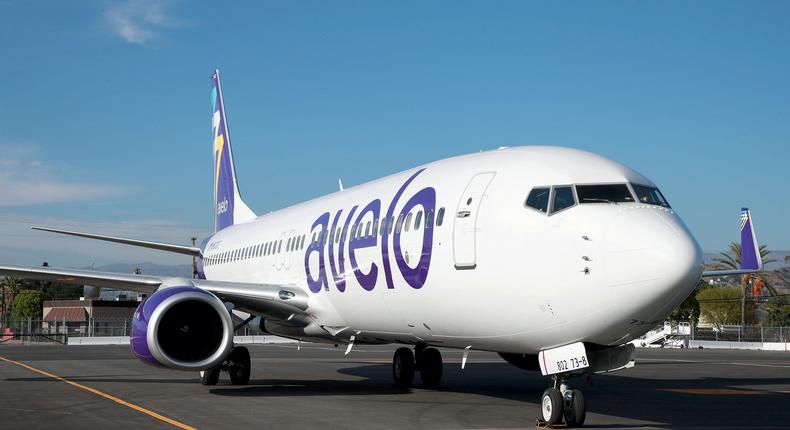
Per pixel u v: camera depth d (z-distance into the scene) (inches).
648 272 450.9
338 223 760.3
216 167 1386.6
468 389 805.2
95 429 492.7
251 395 712.4
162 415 561.3
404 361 838.5
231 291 746.8
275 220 991.6
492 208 542.0
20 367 1091.9
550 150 563.5
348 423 526.0
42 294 4687.5
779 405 667.4
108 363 1194.6
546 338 506.9
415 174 684.7
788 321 3196.4
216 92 1387.8
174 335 689.6
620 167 533.0
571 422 513.0
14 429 492.1
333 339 804.6
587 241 477.4
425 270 592.7
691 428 517.7
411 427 509.4
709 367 1239.5
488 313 539.2
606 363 525.0
